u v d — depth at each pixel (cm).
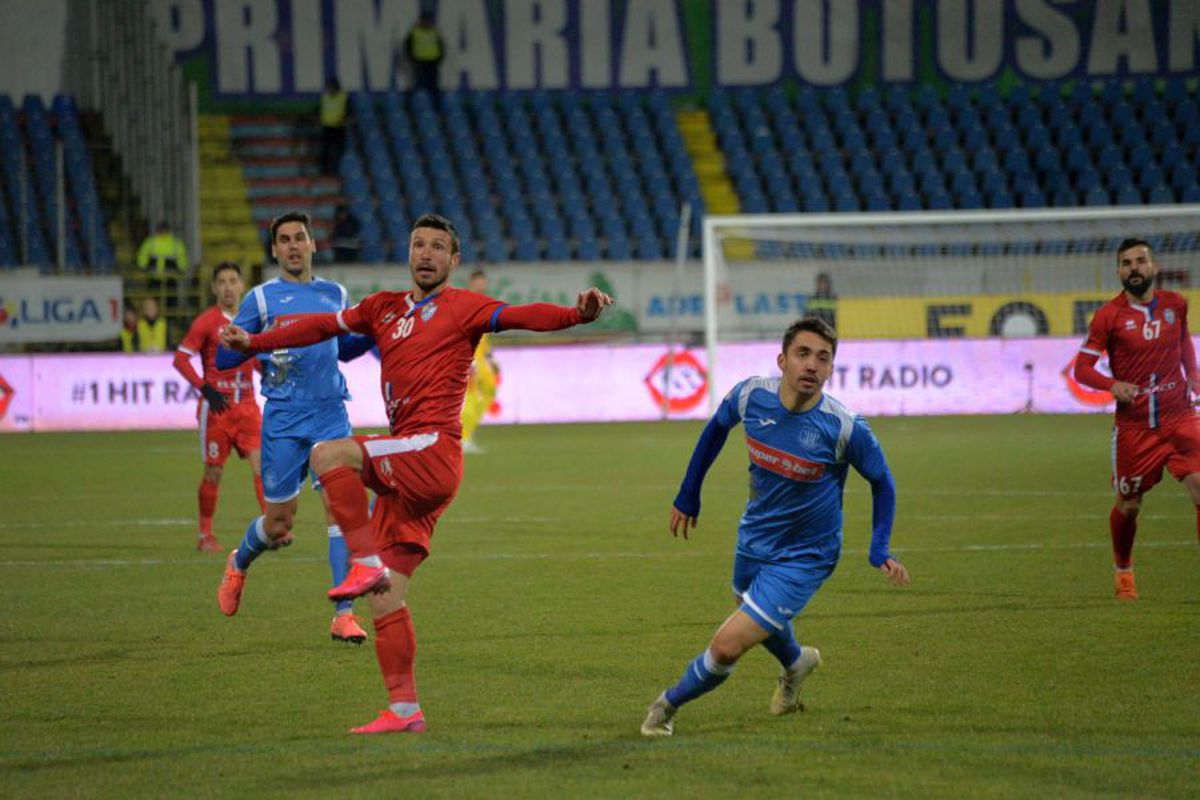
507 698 1888
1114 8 9912
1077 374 2595
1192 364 2569
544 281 7938
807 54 9938
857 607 2536
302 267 2494
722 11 9975
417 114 9438
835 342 1667
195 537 3534
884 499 1702
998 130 9525
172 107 8562
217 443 3278
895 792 1457
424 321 1733
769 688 1950
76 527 3712
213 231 8700
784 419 1684
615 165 9219
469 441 5828
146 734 1706
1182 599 2588
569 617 2467
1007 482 4509
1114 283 7706
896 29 9906
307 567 3084
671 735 1694
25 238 7969
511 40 9881
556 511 3981
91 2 9106
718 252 7825
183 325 7788
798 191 9144
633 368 7412
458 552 3247
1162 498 4100
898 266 7850
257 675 2033
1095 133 9412
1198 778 1498
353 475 1636
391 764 1567
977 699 1858
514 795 1455
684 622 2419
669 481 4712
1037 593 2661
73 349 7662
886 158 9275
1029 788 1467
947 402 7394
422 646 2227
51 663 2117
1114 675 1988
